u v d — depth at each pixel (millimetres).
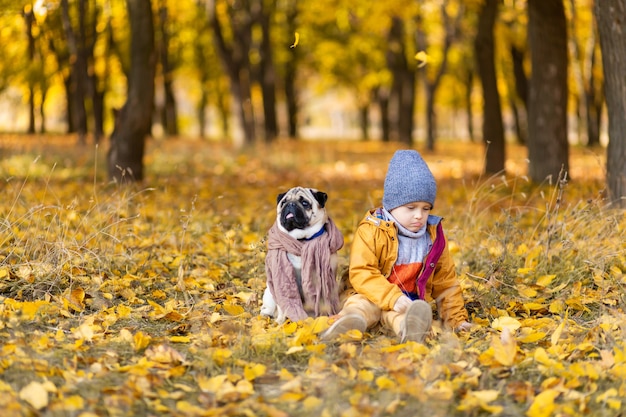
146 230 6660
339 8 19891
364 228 4059
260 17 23453
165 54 25438
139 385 3068
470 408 2930
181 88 38875
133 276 5070
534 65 10906
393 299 3812
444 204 8781
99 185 9594
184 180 11984
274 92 25438
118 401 2875
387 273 4047
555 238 5566
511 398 3119
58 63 19984
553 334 3738
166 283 5219
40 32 15938
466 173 14516
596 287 5082
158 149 17094
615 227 5664
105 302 4566
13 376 3139
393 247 4008
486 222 6613
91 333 3779
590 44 22125
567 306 4562
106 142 18641
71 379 3135
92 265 5227
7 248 5246
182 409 2875
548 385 3160
